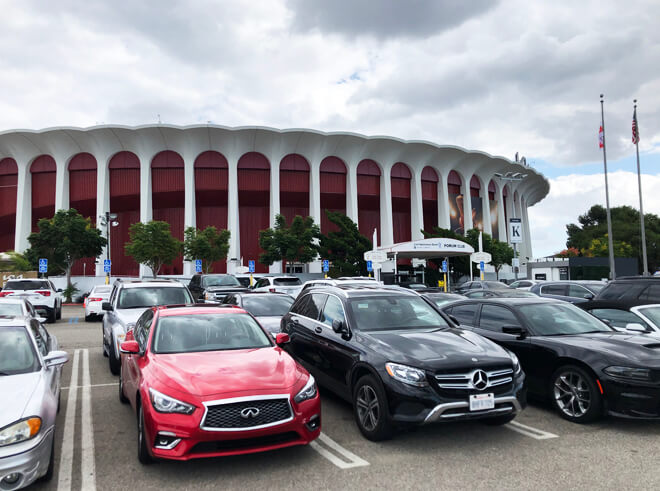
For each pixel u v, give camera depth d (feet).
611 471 14.53
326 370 20.88
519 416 20.53
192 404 13.84
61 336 49.11
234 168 167.02
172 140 163.73
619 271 152.87
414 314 21.48
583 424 19.33
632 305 27.30
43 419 13.12
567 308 24.35
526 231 273.33
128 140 162.91
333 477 14.11
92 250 122.11
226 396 13.93
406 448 16.57
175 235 173.88
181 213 175.11
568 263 143.02
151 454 14.02
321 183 179.32
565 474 14.30
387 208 182.50
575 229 343.87
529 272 149.38
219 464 15.19
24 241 167.43
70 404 23.02
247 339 18.83
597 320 23.88
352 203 178.09
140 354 18.01
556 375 20.44
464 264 135.44
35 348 16.81
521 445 16.88
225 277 63.72
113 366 29.89
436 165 194.90
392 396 16.28
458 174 203.92
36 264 119.03
